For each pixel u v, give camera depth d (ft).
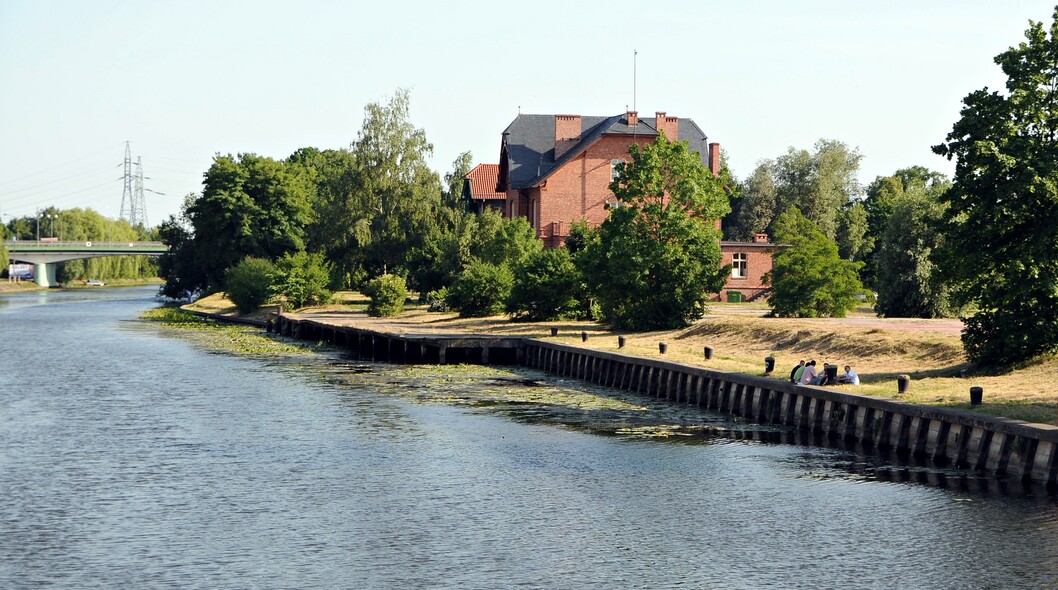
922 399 122.42
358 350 261.03
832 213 451.53
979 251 137.08
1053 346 136.46
